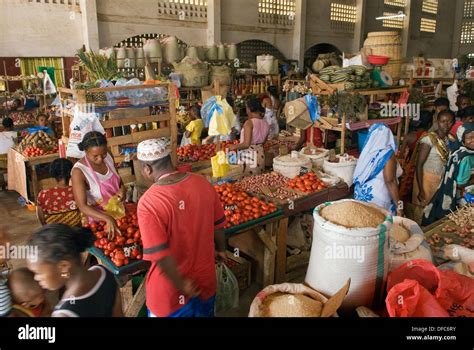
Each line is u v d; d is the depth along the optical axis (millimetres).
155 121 4227
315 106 5250
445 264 2543
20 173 5812
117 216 3086
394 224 2783
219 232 2451
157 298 2123
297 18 15172
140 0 10906
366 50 6453
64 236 1538
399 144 6047
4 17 9039
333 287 2242
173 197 2002
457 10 23156
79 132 3742
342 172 4293
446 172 4105
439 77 9023
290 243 4027
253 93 10234
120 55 8273
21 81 9727
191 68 8070
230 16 13172
